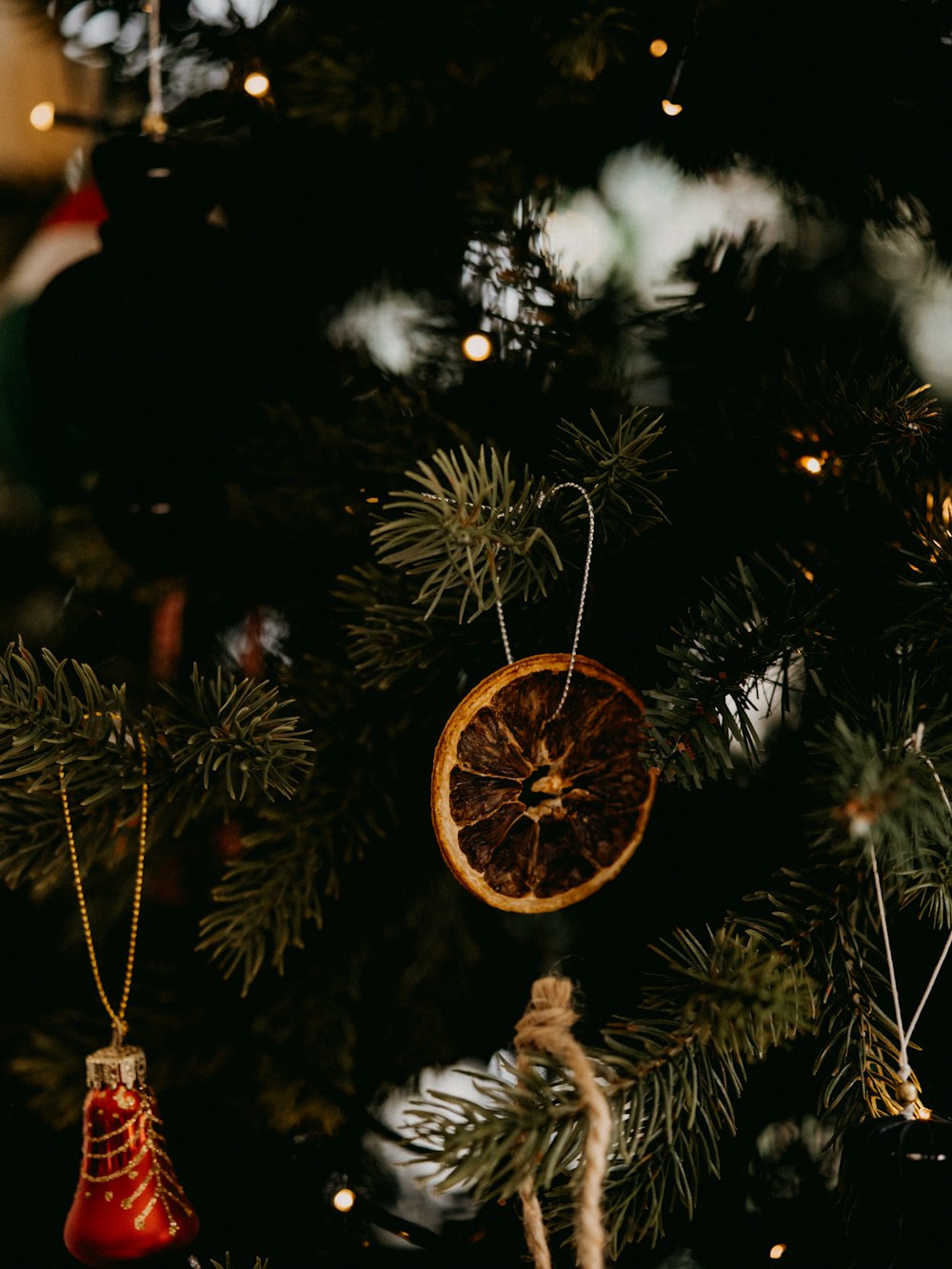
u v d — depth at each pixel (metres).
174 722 0.61
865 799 0.54
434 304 0.69
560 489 0.60
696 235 0.71
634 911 0.67
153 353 0.61
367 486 0.67
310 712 0.65
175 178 0.61
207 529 0.65
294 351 0.68
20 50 0.76
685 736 0.58
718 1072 0.63
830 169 0.67
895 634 0.60
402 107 0.65
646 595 0.63
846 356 0.66
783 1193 0.66
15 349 0.67
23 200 0.80
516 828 0.59
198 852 0.71
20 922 0.72
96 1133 0.59
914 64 0.64
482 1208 0.65
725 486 0.64
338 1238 0.66
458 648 0.63
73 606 0.72
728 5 0.63
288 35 0.67
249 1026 0.68
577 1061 0.53
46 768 0.59
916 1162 0.54
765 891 0.60
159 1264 0.62
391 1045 0.70
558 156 0.68
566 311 0.66
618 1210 0.57
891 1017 0.64
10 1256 0.66
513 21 0.65
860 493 0.63
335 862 0.66
